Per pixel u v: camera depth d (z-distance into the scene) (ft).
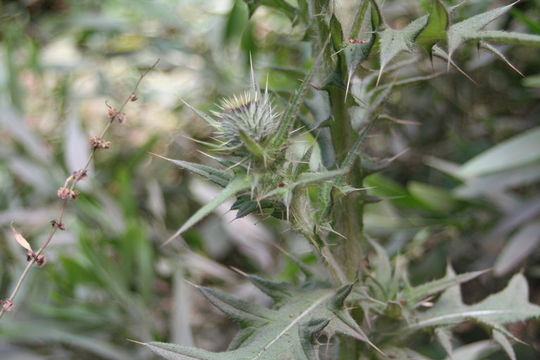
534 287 3.91
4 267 3.85
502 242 3.93
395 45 1.96
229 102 2.07
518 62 4.22
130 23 5.15
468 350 3.12
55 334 3.37
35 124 4.92
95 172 4.68
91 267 3.48
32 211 3.93
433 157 4.32
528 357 3.61
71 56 5.71
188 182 4.62
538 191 4.27
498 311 2.31
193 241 4.27
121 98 5.06
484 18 2.03
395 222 3.88
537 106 4.44
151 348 1.95
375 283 2.25
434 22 2.00
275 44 4.66
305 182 1.96
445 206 3.97
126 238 3.64
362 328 2.26
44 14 5.66
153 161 4.75
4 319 3.42
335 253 2.23
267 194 1.95
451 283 2.32
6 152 4.22
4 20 5.51
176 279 3.36
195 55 4.87
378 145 4.47
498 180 3.66
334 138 2.18
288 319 2.08
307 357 2.01
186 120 4.79
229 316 2.08
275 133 1.98
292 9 2.29
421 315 2.33
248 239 4.08
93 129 5.04
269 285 2.15
